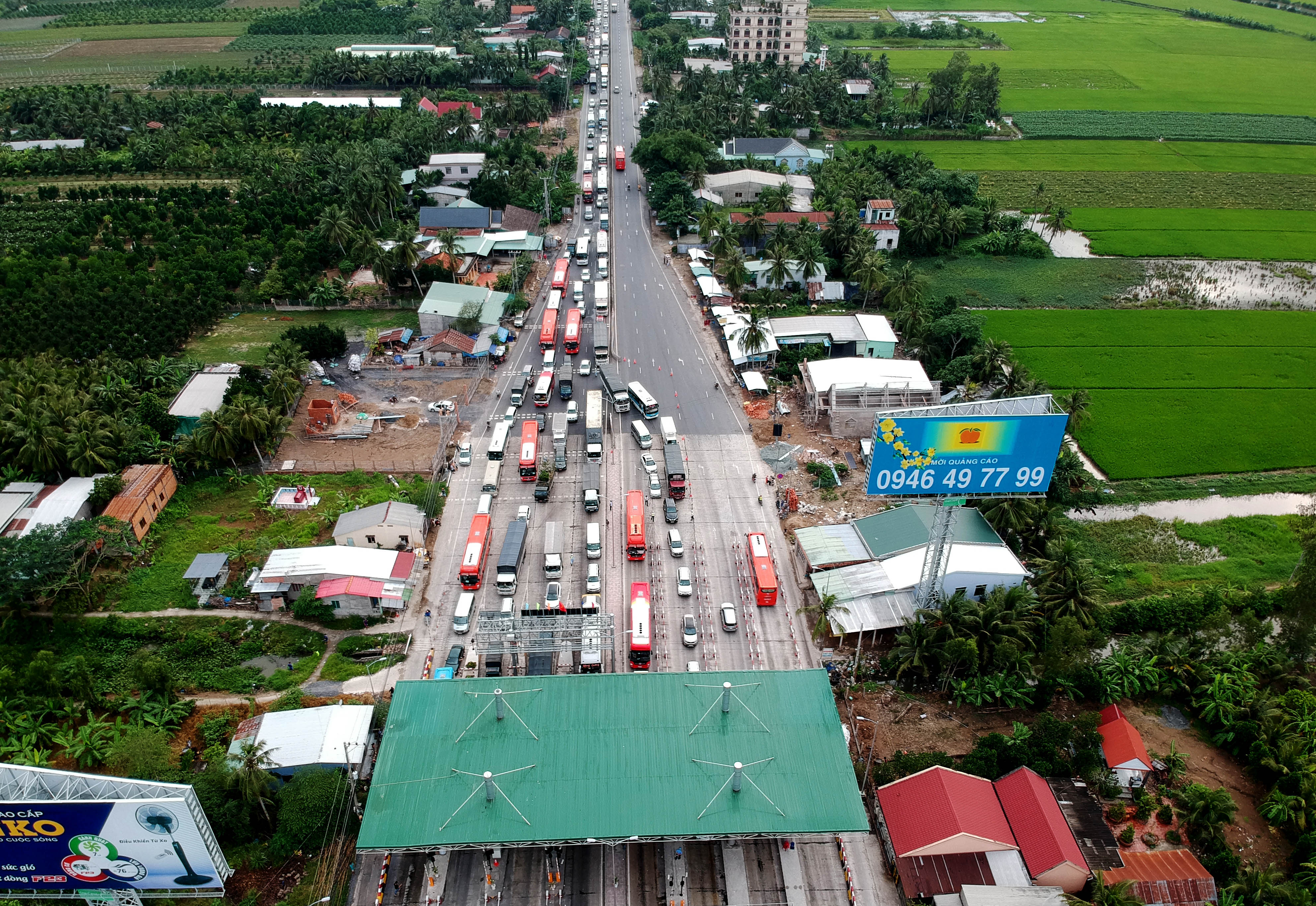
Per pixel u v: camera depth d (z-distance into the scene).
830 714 91.56
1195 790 91.25
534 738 88.69
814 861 87.56
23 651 108.12
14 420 135.38
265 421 141.75
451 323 182.25
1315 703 98.50
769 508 136.38
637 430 149.62
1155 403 166.38
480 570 119.69
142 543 126.44
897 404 154.25
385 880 84.75
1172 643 109.31
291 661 109.69
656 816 81.62
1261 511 140.88
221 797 87.88
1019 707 104.12
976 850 84.75
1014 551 125.38
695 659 109.44
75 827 73.81
